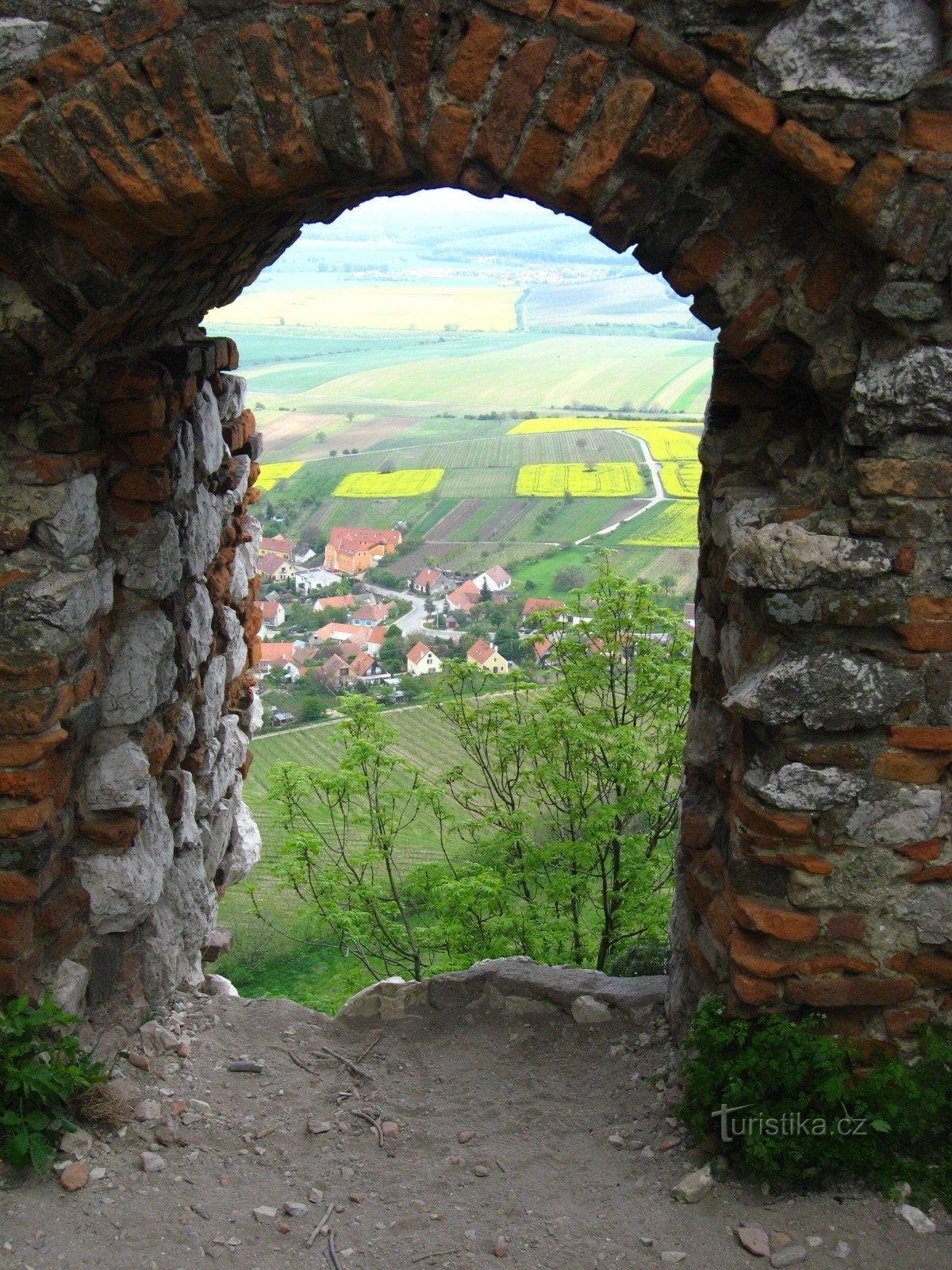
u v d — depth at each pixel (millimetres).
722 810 3561
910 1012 3064
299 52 2793
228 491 4828
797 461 3354
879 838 2975
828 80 2686
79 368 3383
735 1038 3094
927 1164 2963
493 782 8203
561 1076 3785
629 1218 2945
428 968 7926
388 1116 3572
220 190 2930
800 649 2934
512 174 2883
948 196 2701
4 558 3279
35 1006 3434
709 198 2916
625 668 8266
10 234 2973
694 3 2693
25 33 2812
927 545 2848
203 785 4750
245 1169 3285
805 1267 2723
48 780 3359
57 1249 2855
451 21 2779
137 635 3812
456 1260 2852
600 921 8219
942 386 2764
